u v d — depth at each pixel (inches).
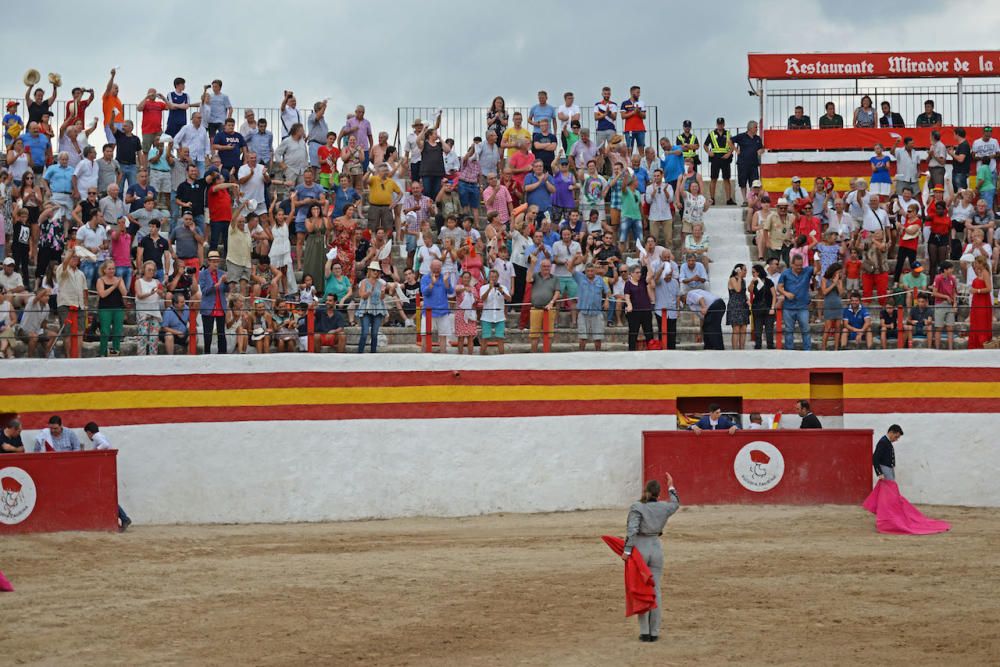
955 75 1914.4
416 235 1624.0
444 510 1354.6
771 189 1852.9
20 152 1633.9
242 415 1331.2
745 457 1336.1
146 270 1376.7
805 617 920.9
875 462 1247.5
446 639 869.2
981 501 1380.4
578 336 1453.0
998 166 1792.6
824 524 1256.8
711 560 1102.4
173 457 1317.7
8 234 1555.1
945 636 872.3
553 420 1374.3
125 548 1165.7
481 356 1371.8
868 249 1576.0
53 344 1337.4
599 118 1845.5
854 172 1846.7
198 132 1670.8
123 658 829.8
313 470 1337.4
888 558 1106.7
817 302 1485.0
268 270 1502.2
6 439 1253.7
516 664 810.2
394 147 1759.4
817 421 1352.1
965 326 1441.9
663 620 916.0
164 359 1322.6
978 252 1528.1
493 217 1644.9
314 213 1520.7
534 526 1277.1
